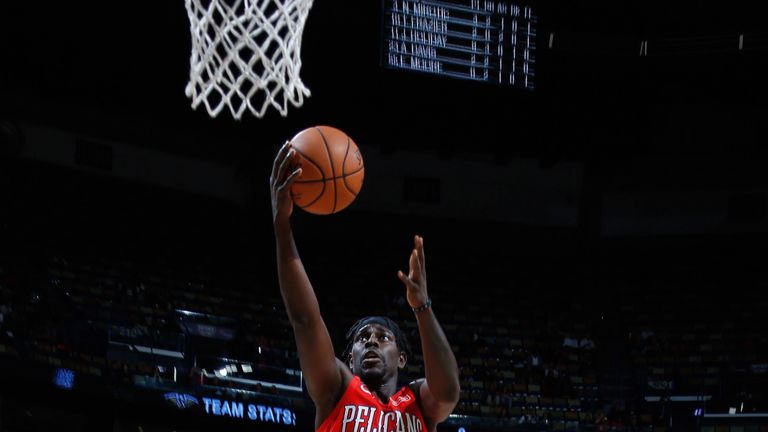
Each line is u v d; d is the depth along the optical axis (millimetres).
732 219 19984
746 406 15141
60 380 11750
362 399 3676
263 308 16578
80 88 16531
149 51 16281
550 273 19656
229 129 18031
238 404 12891
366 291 18172
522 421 14375
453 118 18281
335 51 16422
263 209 18625
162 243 16781
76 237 15562
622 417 14977
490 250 19953
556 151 19312
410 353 4062
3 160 15820
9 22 15406
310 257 18812
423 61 13047
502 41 13398
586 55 17312
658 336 17922
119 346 12828
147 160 17609
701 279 19328
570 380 16500
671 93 18734
